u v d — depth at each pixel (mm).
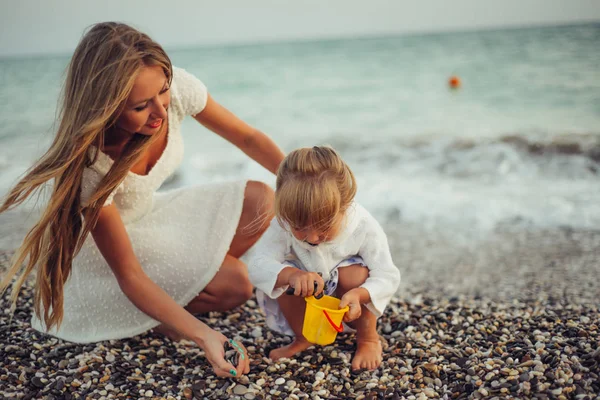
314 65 15766
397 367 2221
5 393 2094
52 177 1972
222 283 2633
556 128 7879
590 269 3918
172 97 2402
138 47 1895
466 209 5523
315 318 2029
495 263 4238
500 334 2434
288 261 2324
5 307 2906
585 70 11188
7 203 2033
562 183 6027
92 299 2525
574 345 2211
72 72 1957
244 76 15031
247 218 2703
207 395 2082
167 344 2502
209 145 8742
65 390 2111
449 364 2205
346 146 8484
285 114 11242
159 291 2248
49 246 2172
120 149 2191
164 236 2590
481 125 8648
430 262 4375
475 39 15906
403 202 5852
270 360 2312
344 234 2164
